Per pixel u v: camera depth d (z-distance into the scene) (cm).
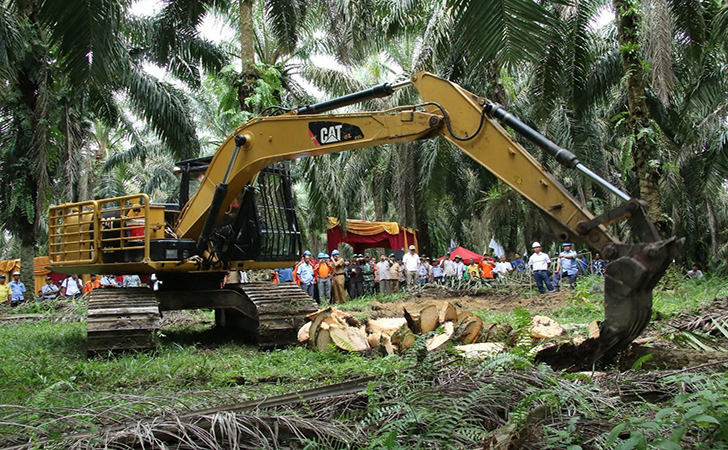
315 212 1964
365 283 2184
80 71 617
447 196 2941
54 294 2158
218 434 321
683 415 281
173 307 941
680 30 1305
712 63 1716
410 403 333
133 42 1620
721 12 1302
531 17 560
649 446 269
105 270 934
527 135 547
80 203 936
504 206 2830
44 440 314
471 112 592
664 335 571
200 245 881
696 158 2138
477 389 349
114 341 803
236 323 1084
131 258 889
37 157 1600
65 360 741
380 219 3562
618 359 486
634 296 450
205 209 886
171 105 1617
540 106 1359
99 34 605
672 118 2066
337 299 1972
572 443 290
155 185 3575
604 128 2734
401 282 2334
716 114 1786
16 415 354
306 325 802
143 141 3080
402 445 297
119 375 636
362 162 3059
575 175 2366
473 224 4094
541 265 1725
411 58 2469
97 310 824
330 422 334
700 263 2670
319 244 4378
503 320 1041
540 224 3048
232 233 912
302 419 328
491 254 4112
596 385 371
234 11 1812
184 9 1459
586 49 1337
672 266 1227
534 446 288
